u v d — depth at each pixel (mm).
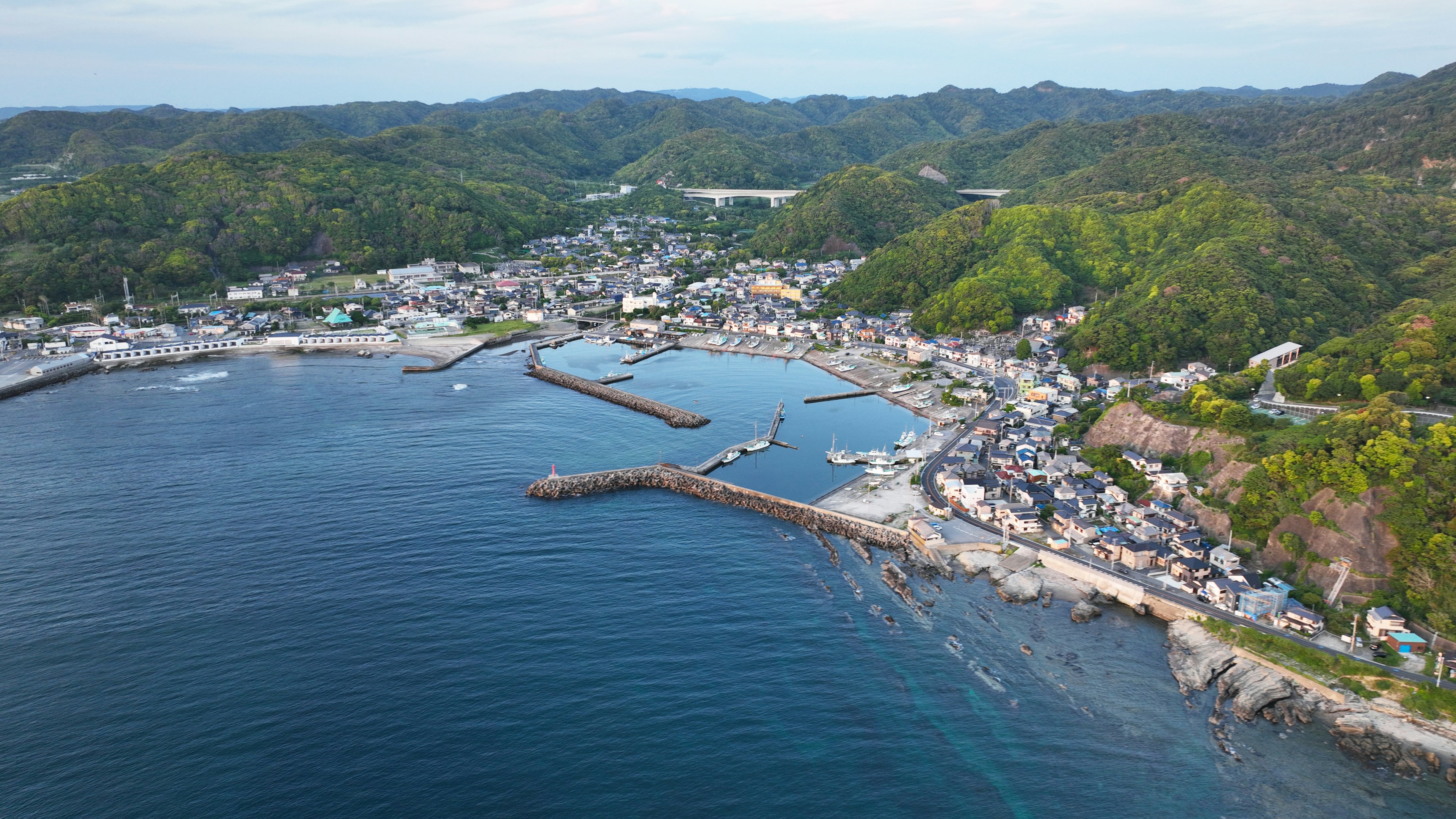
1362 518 120062
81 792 82562
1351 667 103750
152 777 84812
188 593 122188
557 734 92750
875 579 131500
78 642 108875
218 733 91562
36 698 97188
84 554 134625
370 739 91125
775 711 97812
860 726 95688
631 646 110688
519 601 121625
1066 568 132000
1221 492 139375
